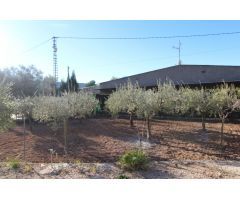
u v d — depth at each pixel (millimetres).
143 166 9000
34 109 14727
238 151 11562
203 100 13555
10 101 9664
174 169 9156
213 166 9500
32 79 46938
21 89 42500
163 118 21906
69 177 8281
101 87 29672
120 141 13617
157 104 13344
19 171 8953
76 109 13953
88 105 15109
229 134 14617
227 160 10312
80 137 14867
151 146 12414
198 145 12539
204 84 24125
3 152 11984
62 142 13750
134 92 14594
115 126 17969
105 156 10930
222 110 12664
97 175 8508
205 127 16922
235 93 12891
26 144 13398
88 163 9891
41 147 12727
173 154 11109
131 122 17844
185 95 14164
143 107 13219
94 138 14531
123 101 15016
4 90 9250
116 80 28984
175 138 13953
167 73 26203
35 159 10664
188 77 25125
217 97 12609
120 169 9109
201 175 8492
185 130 15953
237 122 19188
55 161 10320
